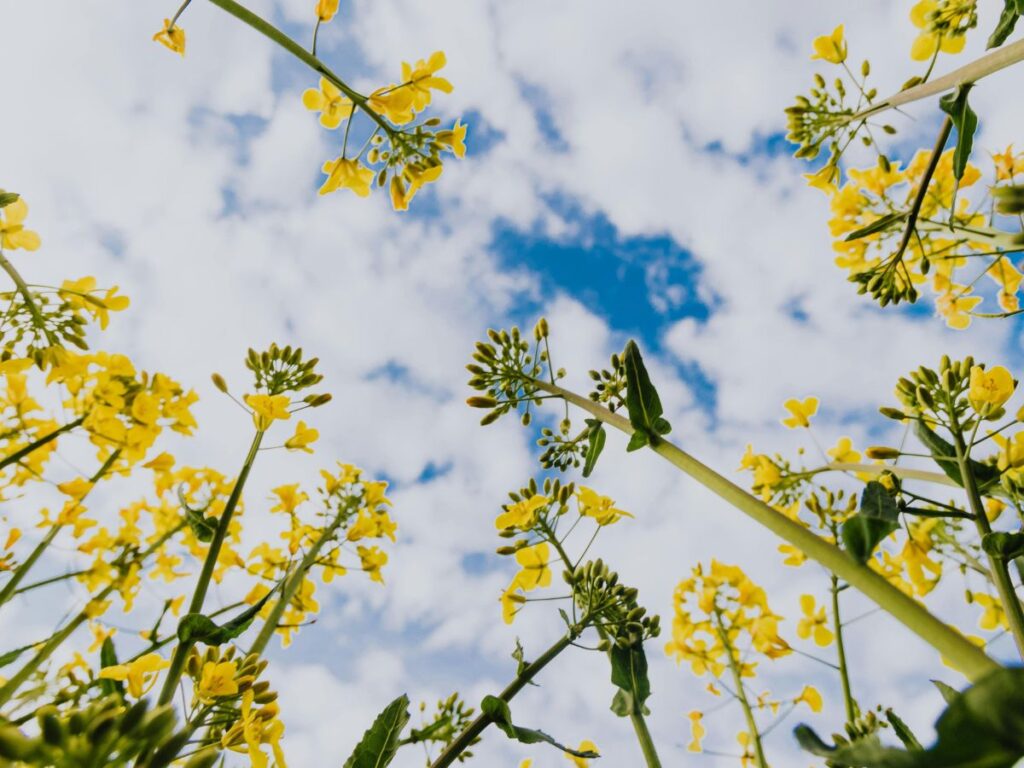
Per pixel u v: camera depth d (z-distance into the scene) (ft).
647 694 0.58
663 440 0.52
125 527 0.82
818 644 0.79
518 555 0.66
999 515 0.60
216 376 0.65
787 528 0.42
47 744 0.32
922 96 0.63
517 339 0.68
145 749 0.35
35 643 0.60
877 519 0.38
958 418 0.52
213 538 0.60
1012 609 0.44
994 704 0.20
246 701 0.49
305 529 0.81
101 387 0.70
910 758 0.22
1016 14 0.57
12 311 0.68
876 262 0.81
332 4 0.58
